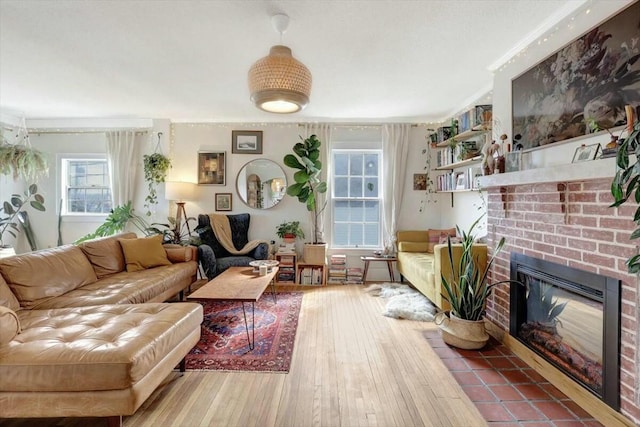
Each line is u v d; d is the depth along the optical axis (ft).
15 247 15.89
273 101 6.57
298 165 14.40
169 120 15.60
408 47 8.25
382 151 15.75
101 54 8.65
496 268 9.00
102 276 10.35
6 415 4.76
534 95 7.59
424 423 5.53
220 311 11.09
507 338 8.36
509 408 5.93
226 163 15.85
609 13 5.64
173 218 15.16
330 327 9.75
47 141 16.19
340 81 10.66
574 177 5.60
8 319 5.11
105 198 16.42
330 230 15.92
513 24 7.13
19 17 6.89
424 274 11.16
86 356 4.78
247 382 6.76
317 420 5.59
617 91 5.45
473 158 11.77
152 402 6.06
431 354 8.03
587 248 5.95
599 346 5.89
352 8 6.54
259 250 13.96
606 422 5.46
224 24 7.14
